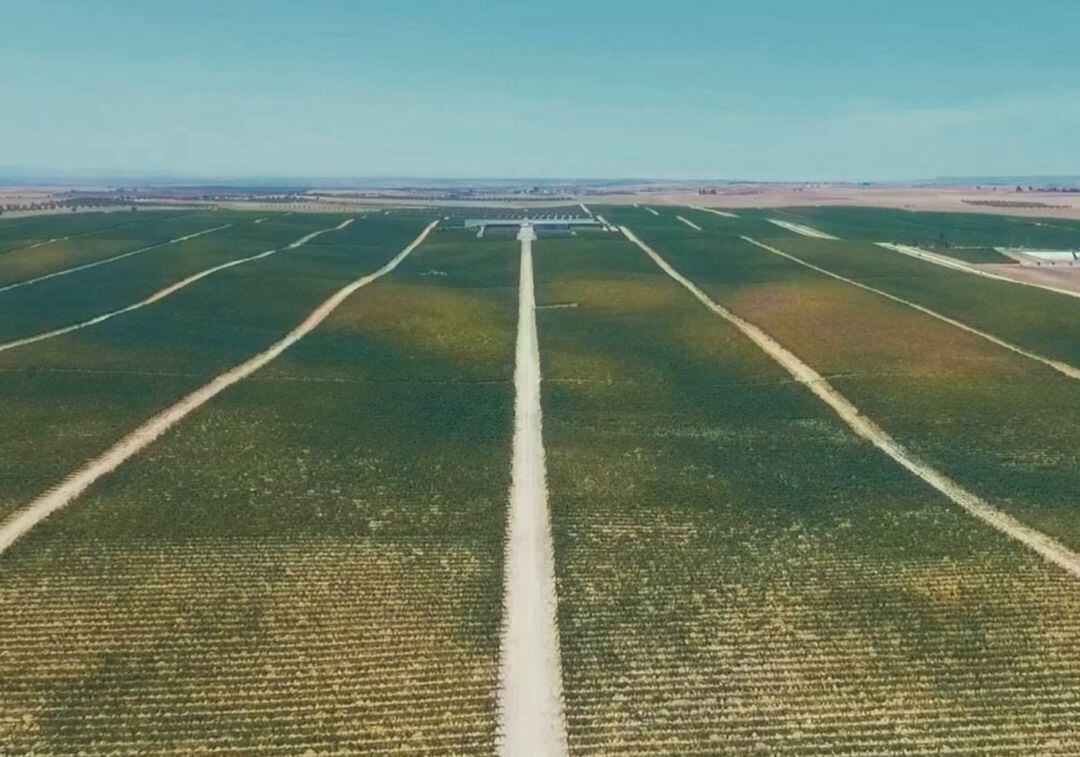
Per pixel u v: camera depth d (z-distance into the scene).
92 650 38.19
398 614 41.38
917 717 34.69
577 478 56.66
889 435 64.31
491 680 36.91
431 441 63.09
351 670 37.38
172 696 35.50
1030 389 73.38
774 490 55.09
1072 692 36.00
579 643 39.25
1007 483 55.72
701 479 56.75
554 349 88.50
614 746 33.16
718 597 43.03
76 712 34.50
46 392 71.12
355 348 88.19
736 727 34.19
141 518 49.75
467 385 76.62
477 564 45.97
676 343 90.88
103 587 42.84
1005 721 34.38
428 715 34.84
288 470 57.25
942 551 47.28
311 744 33.22
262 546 47.19
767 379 78.19
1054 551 47.34
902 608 42.00
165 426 64.62
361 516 51.03
